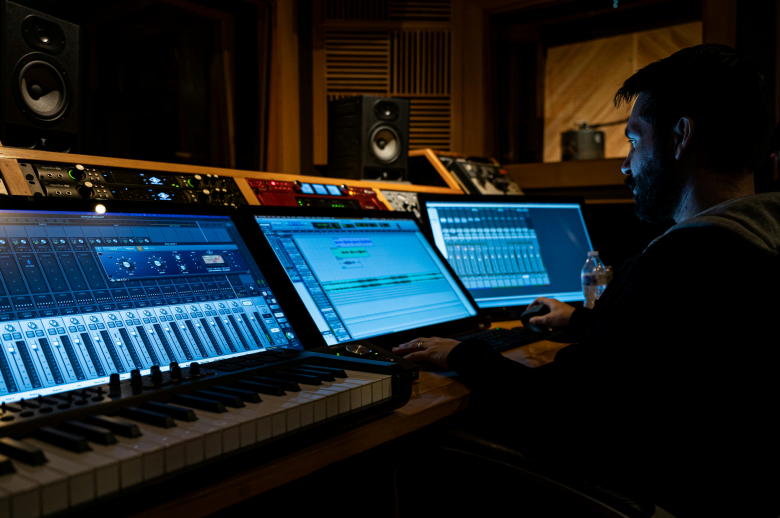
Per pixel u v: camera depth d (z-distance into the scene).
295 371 1.02
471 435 1.17
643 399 0.98
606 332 1.03
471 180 3.20
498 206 2.33
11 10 1.62
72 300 0.99
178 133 3.63
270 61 3.68
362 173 2.97
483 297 2.16
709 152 1.13
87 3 3.12
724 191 1.13
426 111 3.94
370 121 2.96
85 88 3.18
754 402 0.97
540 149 4.02
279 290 1.34
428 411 1.08
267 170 3.72
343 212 1.70
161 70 3.53
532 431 1.08
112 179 1.48
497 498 1.21
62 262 1.02
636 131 1.24
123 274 1.09
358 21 3.87
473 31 3.88
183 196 1.60
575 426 1.02
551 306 1.89
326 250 1.56
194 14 3.53
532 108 3.97
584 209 2.50
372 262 1.67
